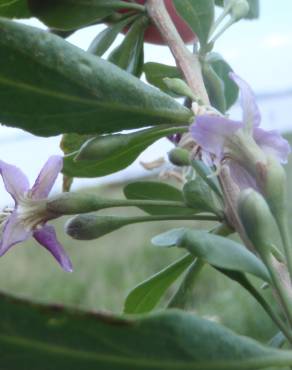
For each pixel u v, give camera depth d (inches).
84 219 2.4
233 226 2.3
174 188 2.9
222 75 3.2
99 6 2.5
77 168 2.6
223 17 2.7
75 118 2.1
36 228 2.3
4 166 2.4
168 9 3.0
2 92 2.0
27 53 2.0
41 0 2.4
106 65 2.1
